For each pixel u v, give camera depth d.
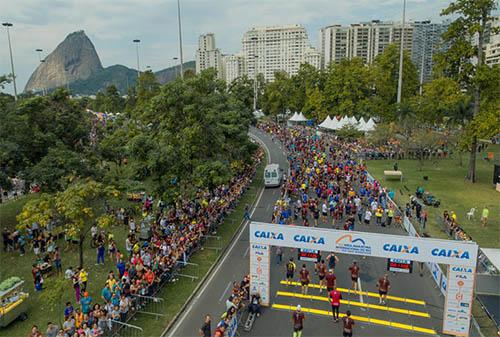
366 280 21.62
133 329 17.02
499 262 17.45
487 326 17.39
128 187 25.92
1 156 25.06
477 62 40.00
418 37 157.38
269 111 107.75
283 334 16.88
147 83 86.62
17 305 17.41
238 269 23.12
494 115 37.47
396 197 36.31
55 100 33.09
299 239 18.14
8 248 25.30
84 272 19.84
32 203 21.30
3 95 31.83
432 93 49.38
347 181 37.03
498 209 32.81
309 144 61.66
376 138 55.59
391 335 16.78
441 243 16.11
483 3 37.91
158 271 20.56
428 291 20.41
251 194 39.75
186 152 28.42
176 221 28.70
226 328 15.65
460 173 46.75
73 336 15.09
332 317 18.14
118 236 27.53
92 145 33.66
